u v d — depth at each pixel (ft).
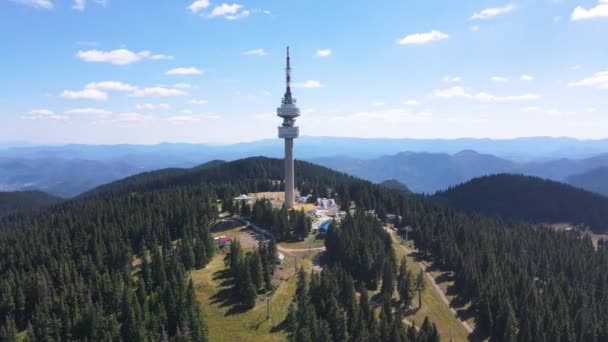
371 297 399.03
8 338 329.93
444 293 441.27
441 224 588.91
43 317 328.90
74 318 330.75
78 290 365.61
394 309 382.83
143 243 499.51
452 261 483.51
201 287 373.20
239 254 395.55
